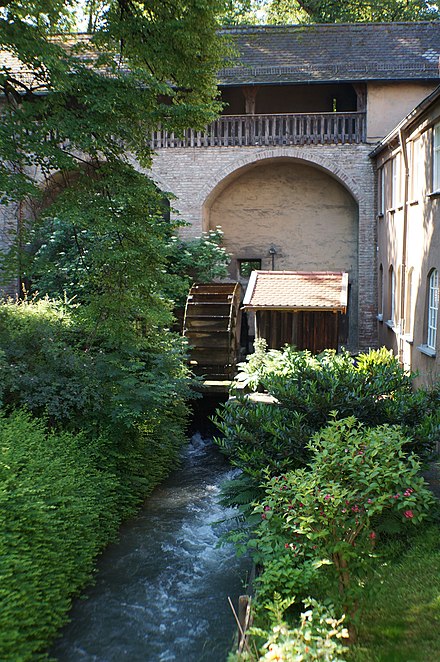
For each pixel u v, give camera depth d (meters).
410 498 5.41
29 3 10.09
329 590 5.68
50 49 10.26
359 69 19.84
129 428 11.10
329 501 5.38
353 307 21.70
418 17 26.80
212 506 11.16
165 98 21.12
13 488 7.74
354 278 21.67
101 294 12.69
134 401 10.87
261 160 20.47
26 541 7.25
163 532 9.98
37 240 19.42
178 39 11.95
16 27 10.23
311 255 21.83
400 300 15.88
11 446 8.48
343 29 21.52
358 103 20.17
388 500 5.54
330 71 20.05
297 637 5.03
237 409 8.84
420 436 7.70
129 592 8.08
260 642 5.55
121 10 12.16
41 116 11.32
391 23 21.58
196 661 6.59
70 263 17.78
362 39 21.25
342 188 21.56
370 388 8.66
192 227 20.72
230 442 8.70
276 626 5.13
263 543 6.46
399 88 19.78
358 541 5.91
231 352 17.75
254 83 19.77
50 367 10.74
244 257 22.12
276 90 23.44
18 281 20.05
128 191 11.45
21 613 6.50
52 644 6.91
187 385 13.41
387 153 17.98
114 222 11.41
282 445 8.14
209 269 20.25
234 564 8.84
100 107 10.49
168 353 13.03
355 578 5.88
